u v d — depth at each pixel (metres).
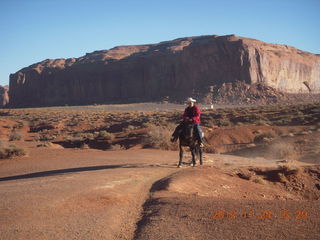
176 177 11.33
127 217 7.41
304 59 182.50
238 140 31.59
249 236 5.43
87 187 9.70
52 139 47.94
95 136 40.78
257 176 13.43
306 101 141.75
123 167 14.84
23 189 9.63
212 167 14.22
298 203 7.46
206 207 7.32
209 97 145.62
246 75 153.62
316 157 22.02
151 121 54.12
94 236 6.00
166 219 6.75
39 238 5.74
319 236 5.24
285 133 32.16
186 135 14.08
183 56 172.88
